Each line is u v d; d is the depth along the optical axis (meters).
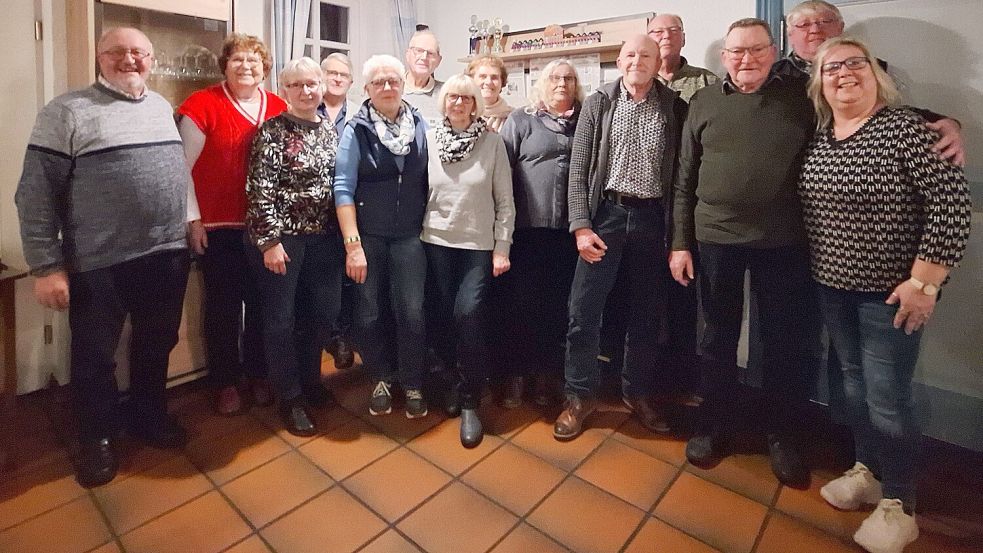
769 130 1.75
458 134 2.07
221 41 2.59
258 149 1.98
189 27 2.50
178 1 2.36
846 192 1.58
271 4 3.06
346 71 2.54
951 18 2.03
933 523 1.75
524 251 2.31
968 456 2.11
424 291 2.25
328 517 1.74
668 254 2.05
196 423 2.27
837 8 2.24
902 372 1.59
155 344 2.07
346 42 3.55
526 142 2.20
